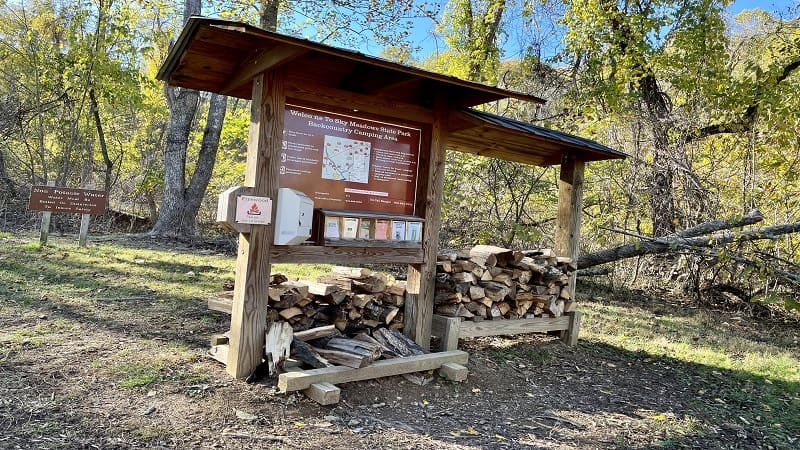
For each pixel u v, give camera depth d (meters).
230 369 3.79
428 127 4.68
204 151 12.07
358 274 4.61
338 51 3.34
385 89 4.45
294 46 3.25
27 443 2.64
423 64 16.20
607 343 6.15
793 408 4.52
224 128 14.90
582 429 3.69
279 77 3.78
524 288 5.43
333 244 4.06
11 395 3.18
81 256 7.76
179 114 11.74
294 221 3.73
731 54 12.52
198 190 11.99
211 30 3.40
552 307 5.65
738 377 5.25
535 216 10.95
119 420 3.00
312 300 4.31
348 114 4.30
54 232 11.27
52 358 3.85
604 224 9.79
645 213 9.91
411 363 4.10
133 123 17.22
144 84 13.16
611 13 11.77
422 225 4.62
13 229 11.16
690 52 11.12
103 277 6.57
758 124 9.59
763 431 3.99
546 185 10.07
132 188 16.81
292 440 3.00
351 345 3.99
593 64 12.22
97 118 13.54
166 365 3.88
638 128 10.02
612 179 9.98
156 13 13.88
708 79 10.79
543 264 5.68
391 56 14.73
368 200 4.44
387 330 4.46
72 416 2.99
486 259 5.18
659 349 6.07
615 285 9.79
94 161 17.00
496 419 3.69
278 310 4.08
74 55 11.77
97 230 12.80
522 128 4.96
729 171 9.56
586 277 10.55
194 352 4.23
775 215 9.05
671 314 8.24
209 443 2.86
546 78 12.75
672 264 10.23
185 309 5.50
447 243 9.97
